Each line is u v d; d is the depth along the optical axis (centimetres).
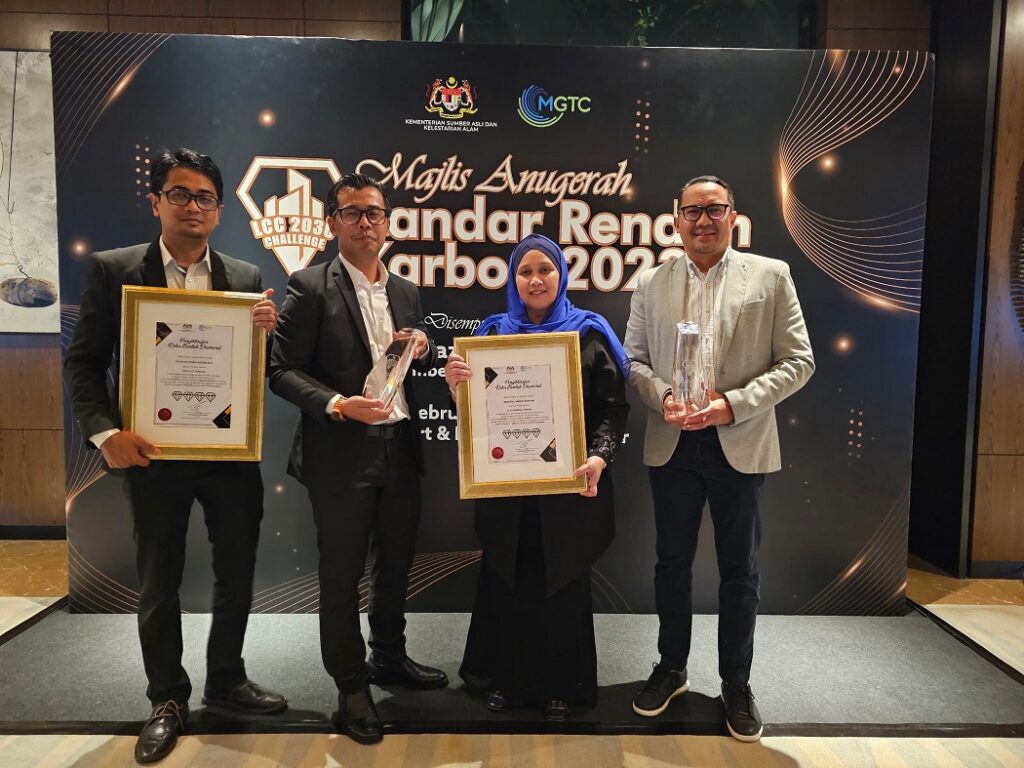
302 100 267
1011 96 306
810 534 286
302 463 200
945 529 337
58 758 188
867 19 340
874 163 273
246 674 227
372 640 225
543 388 193
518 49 268
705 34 366
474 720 206
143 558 191
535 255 194
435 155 271
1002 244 313
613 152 272
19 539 361
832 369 280
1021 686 231
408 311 212
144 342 183
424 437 280
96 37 262
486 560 210
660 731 203
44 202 345
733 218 203
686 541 209
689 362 190
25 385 354
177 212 184
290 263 273
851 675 238
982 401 320
